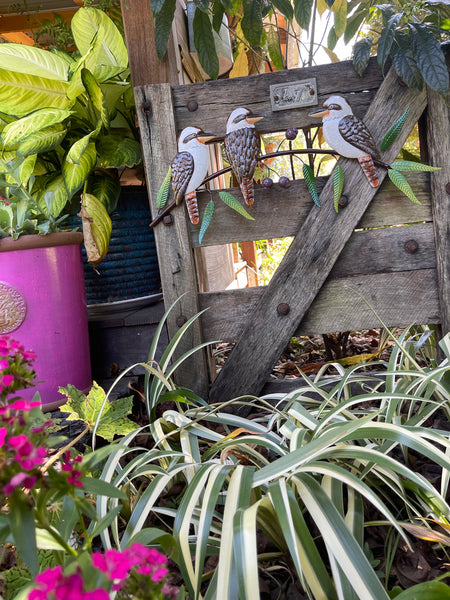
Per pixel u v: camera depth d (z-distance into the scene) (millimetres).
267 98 1780
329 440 1004
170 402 1897
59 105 1885
